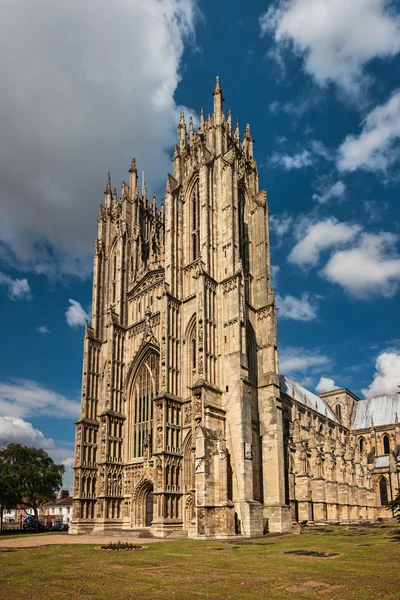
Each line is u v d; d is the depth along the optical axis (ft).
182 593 75.82
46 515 622.13
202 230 263.08
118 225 335.67
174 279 272.10
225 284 252.21
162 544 167.63
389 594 73.41
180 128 320.70
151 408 271.49
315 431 340.59
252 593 75.51
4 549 154.20
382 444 475.72
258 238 297.94
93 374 301.43
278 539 183.93
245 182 309.63
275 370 261.65
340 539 176.55
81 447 279.49
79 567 107.65
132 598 72.49
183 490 231.30
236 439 221.87
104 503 260.42
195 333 258.78
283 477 241.76
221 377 237.86
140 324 295.28
